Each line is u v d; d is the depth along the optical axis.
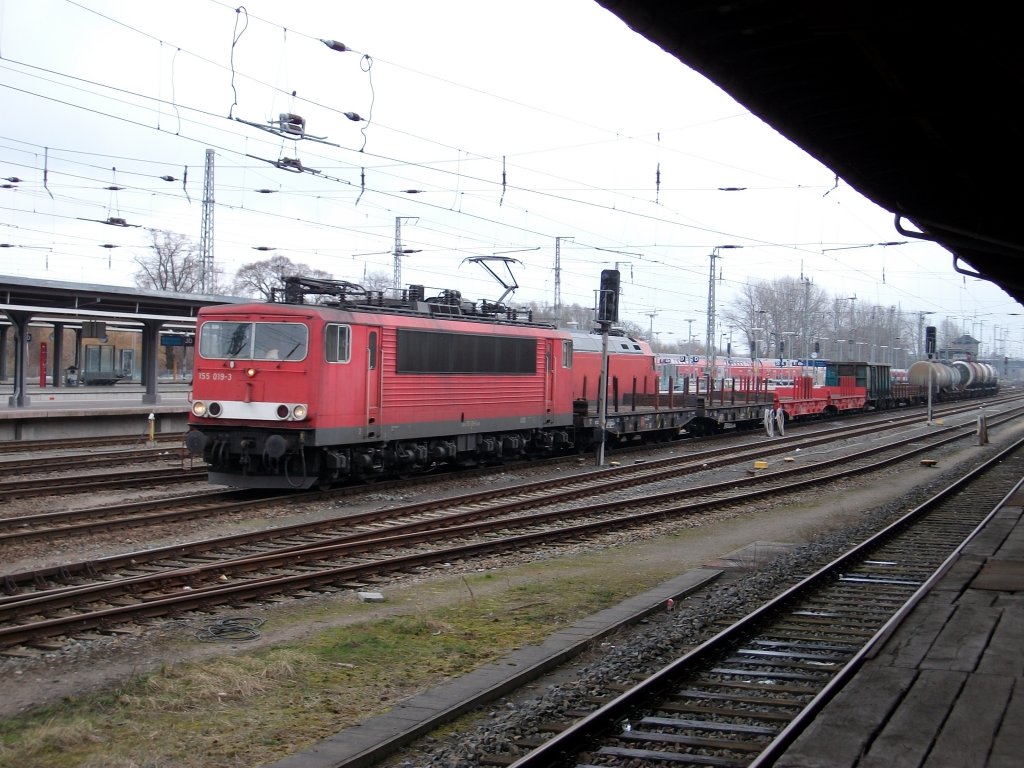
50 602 10.47
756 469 27.45
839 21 6.23
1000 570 12.31
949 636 9.05
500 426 25.38
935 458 31.83
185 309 37.62
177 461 26.06
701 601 11.88
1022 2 5.82
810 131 9.16
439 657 9.37
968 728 6.61
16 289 30.95
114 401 41.81
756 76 7.80
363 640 9.80
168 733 7.26
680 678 8.55
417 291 23.84
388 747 6.96
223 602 11.19
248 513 17.77
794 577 13.06
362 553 14.32
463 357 23.80
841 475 25.59
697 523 18.27
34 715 7.64
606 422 30.67
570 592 12.26
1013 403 79.19
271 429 19.39
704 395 38.28
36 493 18.88
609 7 6.04
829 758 6.14
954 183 11.12
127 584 11.30
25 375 33.28
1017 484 22.25
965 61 7.34
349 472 20.88
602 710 7.30
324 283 21.14
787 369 54.09
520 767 6.32
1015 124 8.30
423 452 22.81
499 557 14.70
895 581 12.94
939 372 71.50
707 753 6.92
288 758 6.73
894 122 9.02
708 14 6.61
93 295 33.25
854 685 7.63
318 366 19.22
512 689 8.46
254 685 8.27
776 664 9.08
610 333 35.66
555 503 20.30
